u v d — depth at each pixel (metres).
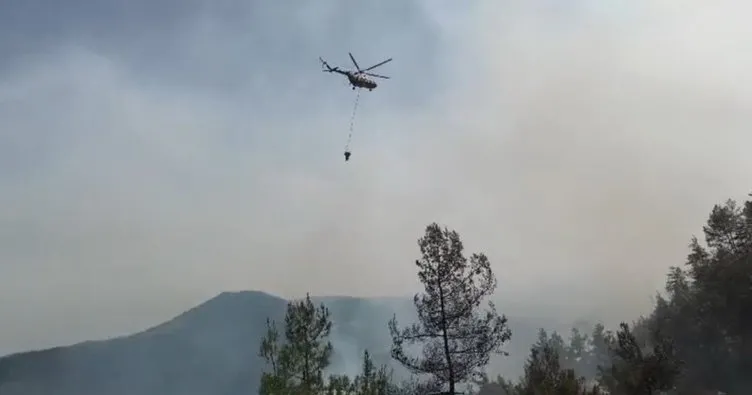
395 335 26.06
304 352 26.19
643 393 27.83
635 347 29.61
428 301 25.80
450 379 24.72
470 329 25.31
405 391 25.78
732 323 43.50
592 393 25.73
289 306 27.17
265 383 25.03
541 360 29.36
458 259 25.98
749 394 41.47
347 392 24.97
